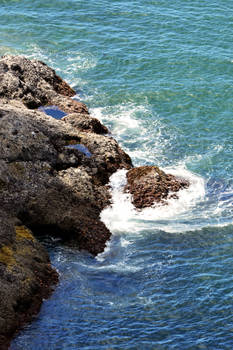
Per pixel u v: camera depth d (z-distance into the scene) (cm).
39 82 4453
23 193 3222
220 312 2764
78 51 5344
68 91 4656
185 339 2620
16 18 5888
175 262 3088
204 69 4994
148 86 4794
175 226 3341
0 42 5475
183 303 2819
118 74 4984
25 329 2622
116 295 2862
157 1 6184
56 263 3023
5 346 2500
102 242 3180
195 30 5591
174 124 4350
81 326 2673
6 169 3288
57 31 5666
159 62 5109
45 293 2812
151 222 3362
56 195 3294
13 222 3052
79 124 4012
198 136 4209
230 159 3969
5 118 3588
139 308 2791
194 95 4653
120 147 3978
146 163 3934
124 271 3014
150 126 4331
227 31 5562
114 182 3628
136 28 5669
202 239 3253
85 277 2955
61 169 3547
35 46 5434
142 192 3525
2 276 2689
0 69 4419
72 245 3150
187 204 3516
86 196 3391
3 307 2589
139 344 2595
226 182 3747
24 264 2828
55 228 3195
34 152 3481
